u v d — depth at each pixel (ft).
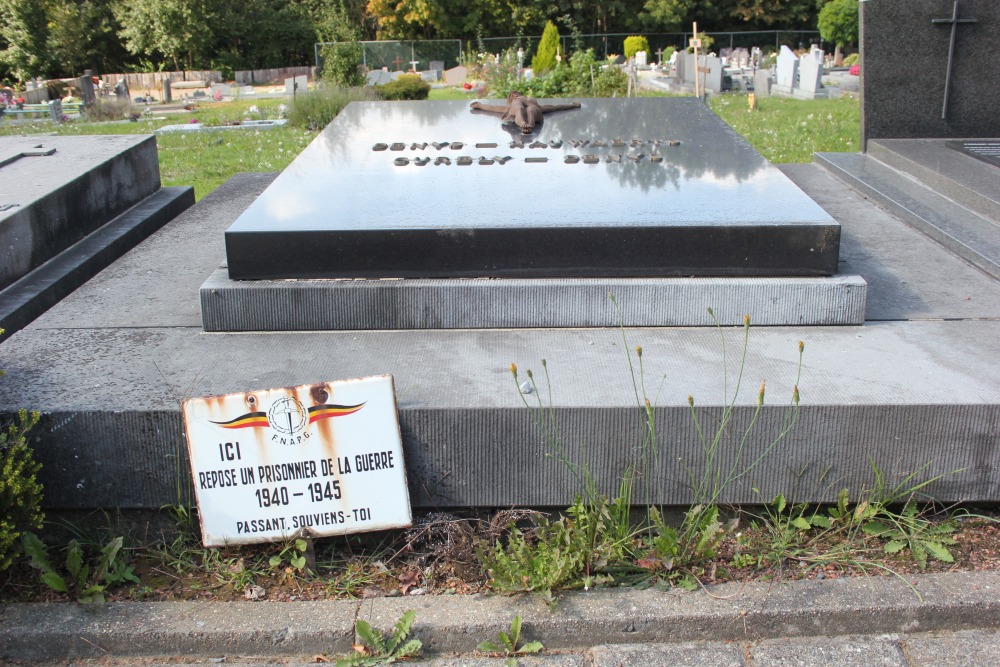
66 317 13.30
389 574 10.07
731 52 119.96
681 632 9.28
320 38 123.95
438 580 9.93
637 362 11.43
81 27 116.37
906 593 9.47
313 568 10.05
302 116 55.93
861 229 17.38
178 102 93.91
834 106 61.31
